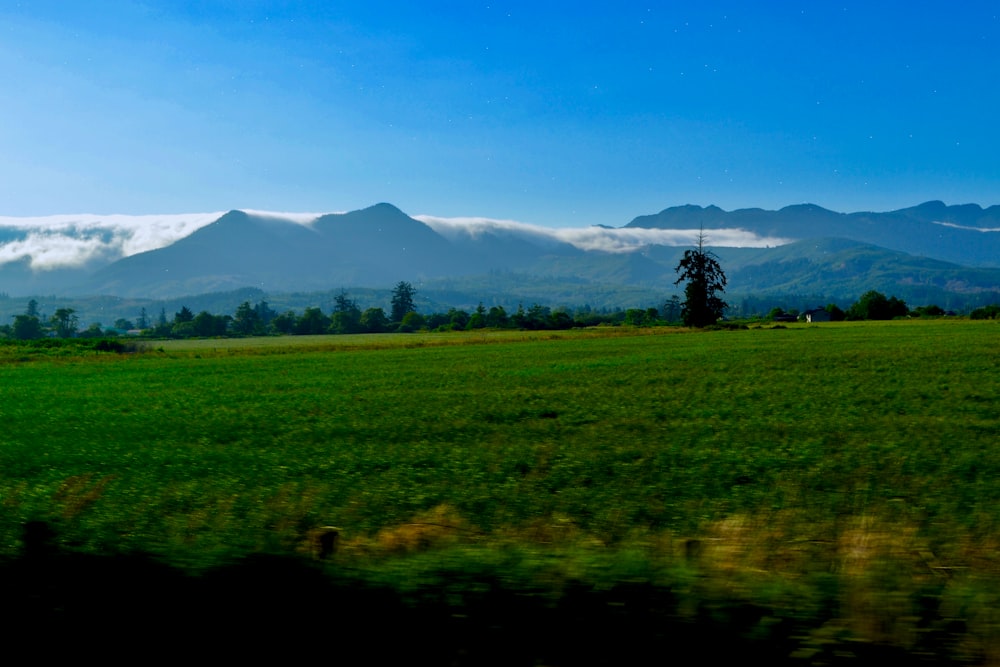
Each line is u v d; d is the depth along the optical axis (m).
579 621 5.98
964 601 6.15
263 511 12.87
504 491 15.62
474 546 7.36
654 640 5.87
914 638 5.78
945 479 15.77
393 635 6.20
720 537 7.72
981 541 8.91
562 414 27.84
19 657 6.75
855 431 22.16
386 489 15.96
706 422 24.75
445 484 16.52
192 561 6.77
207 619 6.54
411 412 29.58
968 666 5.67
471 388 38.28
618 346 72.81
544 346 78.50
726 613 5.91
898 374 37.78
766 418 25.14
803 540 8.11
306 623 6.36
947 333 75.88
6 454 21.78
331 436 24.23
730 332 98.00
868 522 9.04
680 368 45.56
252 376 50.22
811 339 72.88
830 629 5.77
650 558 6.81
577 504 14.30
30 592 6.84
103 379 50.09
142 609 6.66
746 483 16.14
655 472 17.25
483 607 6.10
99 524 10.70
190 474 18.44
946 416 24.62
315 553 7.20
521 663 6.00
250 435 24.91
